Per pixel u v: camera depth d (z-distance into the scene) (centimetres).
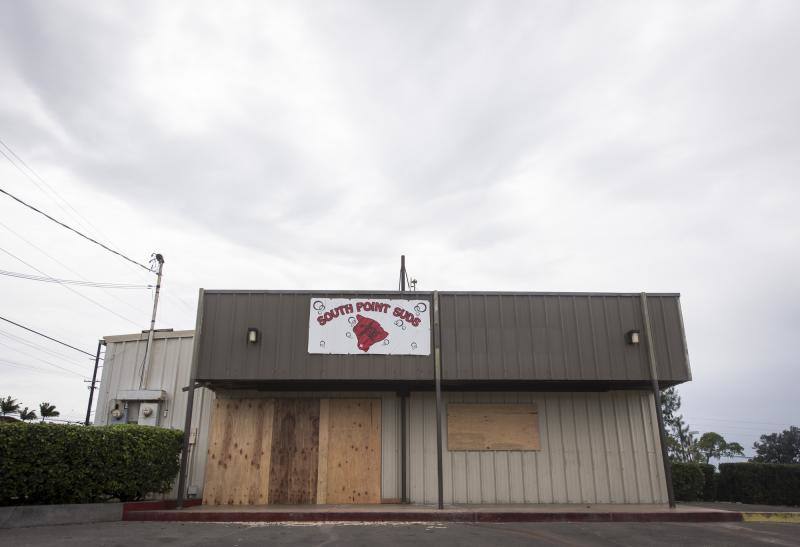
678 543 762
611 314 1173
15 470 810
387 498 1183
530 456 1220
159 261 2330
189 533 809
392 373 1129
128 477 986
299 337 1141
